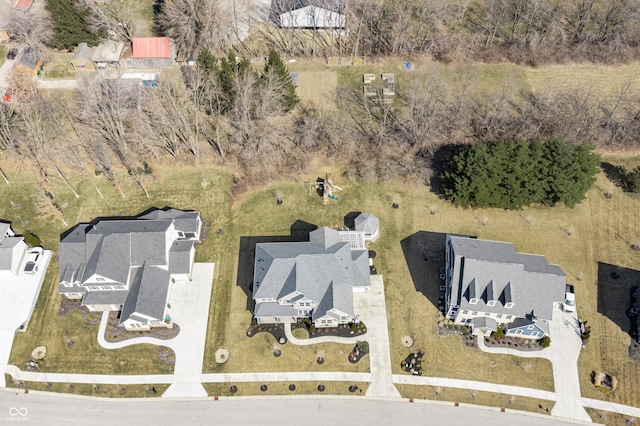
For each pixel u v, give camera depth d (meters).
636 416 65.56
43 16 97.62
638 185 82.44
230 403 66.94
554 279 67.94
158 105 86.06
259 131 88.31
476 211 82.81
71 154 87.06
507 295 67.12
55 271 76.94
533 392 67.31
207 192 85.12
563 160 78.00
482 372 68.75
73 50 101.88
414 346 70.81
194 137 90.06
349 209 83.50
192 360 69.81
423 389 67.69
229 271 77.38
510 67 100.44
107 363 69.50
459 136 89.69
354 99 95.56
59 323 72.38
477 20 107.69
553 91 96.25
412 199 84.31
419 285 75.94
